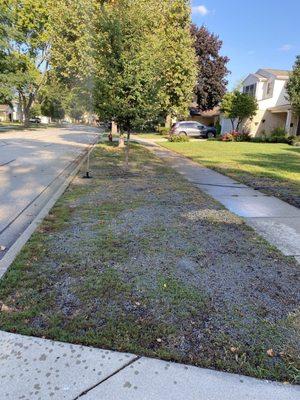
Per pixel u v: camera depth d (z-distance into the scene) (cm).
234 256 376
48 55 3250
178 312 267
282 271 345
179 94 1709
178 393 192
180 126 2998
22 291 290
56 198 626
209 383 200
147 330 245
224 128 3341
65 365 210
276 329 251
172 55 1616
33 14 3089
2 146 1612
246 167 1109
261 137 2497
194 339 237
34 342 229
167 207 571
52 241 403
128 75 852
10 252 370
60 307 269
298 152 1634
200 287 305
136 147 1769
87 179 830
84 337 234
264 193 727
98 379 200
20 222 499
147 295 289
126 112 888
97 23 915
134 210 544
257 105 2759
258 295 296
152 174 937
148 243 403
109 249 382
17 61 3064
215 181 862
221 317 262
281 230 477
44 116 7419
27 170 965
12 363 210
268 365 215
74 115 7119
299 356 223
